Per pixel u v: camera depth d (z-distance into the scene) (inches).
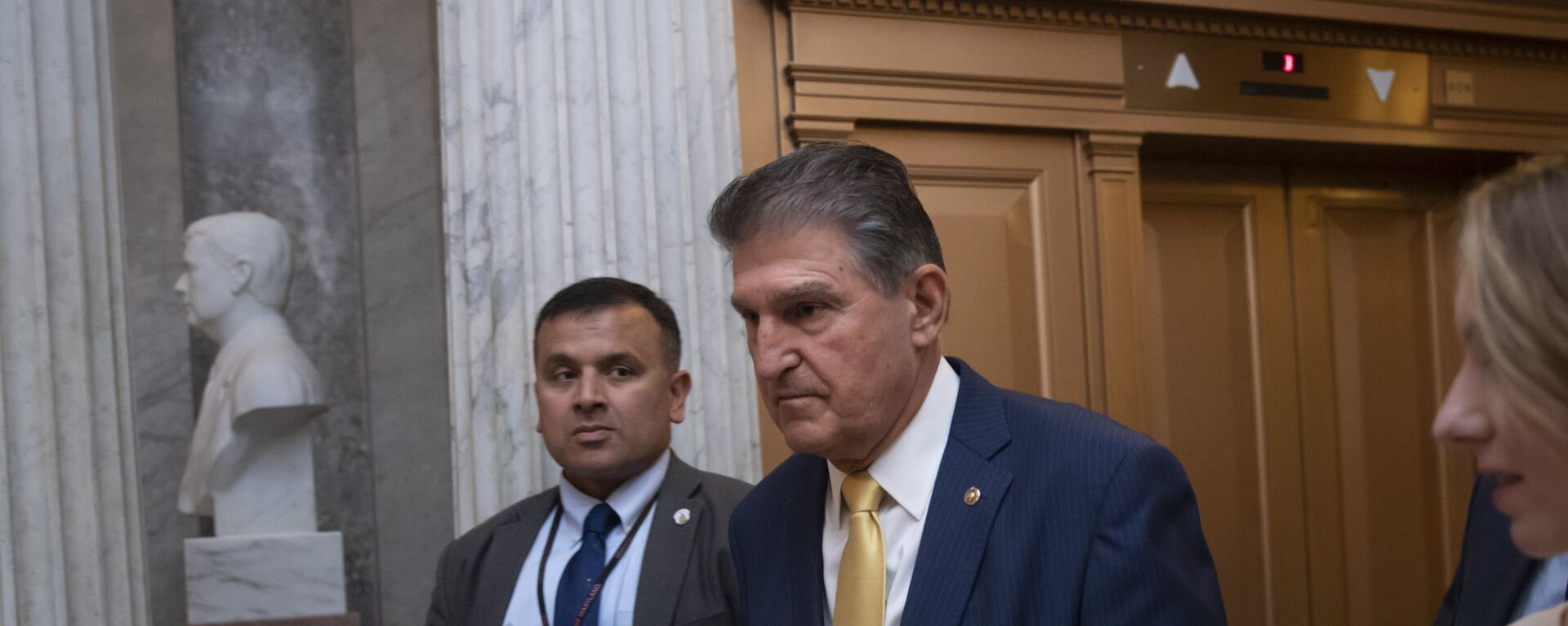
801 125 123.3
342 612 113.7
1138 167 141.7
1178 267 148.0
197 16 129.0
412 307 127.0
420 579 124.4
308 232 128.7
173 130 126.6
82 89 102.6
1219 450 147.0
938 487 51.6
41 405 97.1
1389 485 154.8
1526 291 27.4
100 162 103.3
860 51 126.0
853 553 51.3
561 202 107.3
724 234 51.8
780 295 49.4
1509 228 28.2
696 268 110.0
